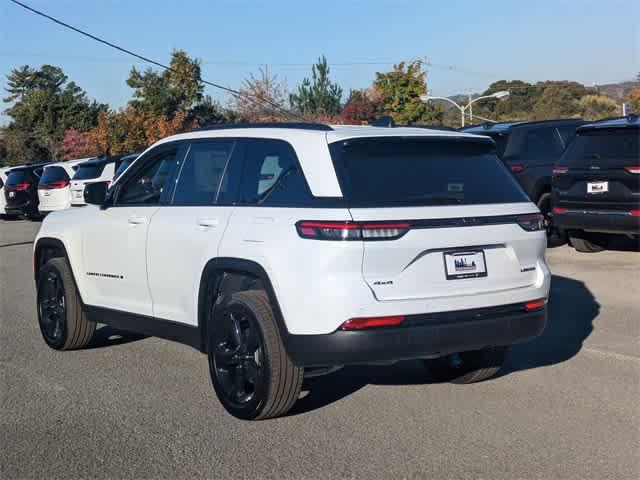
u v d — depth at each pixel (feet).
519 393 19.69
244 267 17.53
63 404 19.45
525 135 43.88
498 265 17.46
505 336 17.38
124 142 165.27
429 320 16.46
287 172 17.57
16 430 17.67
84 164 68.74
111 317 22.74
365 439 16.70
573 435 16.80
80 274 23.75
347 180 16.60
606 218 36.52
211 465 15.51
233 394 18.06
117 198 22.79
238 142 19.30
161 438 16.99
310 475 14.94
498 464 15.34
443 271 16.67
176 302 20.18
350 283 15.90
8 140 219.82
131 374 22.00
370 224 15.97
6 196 82.43
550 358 22.77
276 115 170.91
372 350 16.02
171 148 21.42
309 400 19.40
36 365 23.16
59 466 15.61
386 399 19.38
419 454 15.87
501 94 122.72
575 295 31.09
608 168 36.17
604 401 18.97
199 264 19.03
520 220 17.72
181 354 24.14
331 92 186.91
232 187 18.95
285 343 16.61
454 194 17.20
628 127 35.96
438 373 20.85
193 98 172.04
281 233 16.78
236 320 17.72
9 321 29.63
